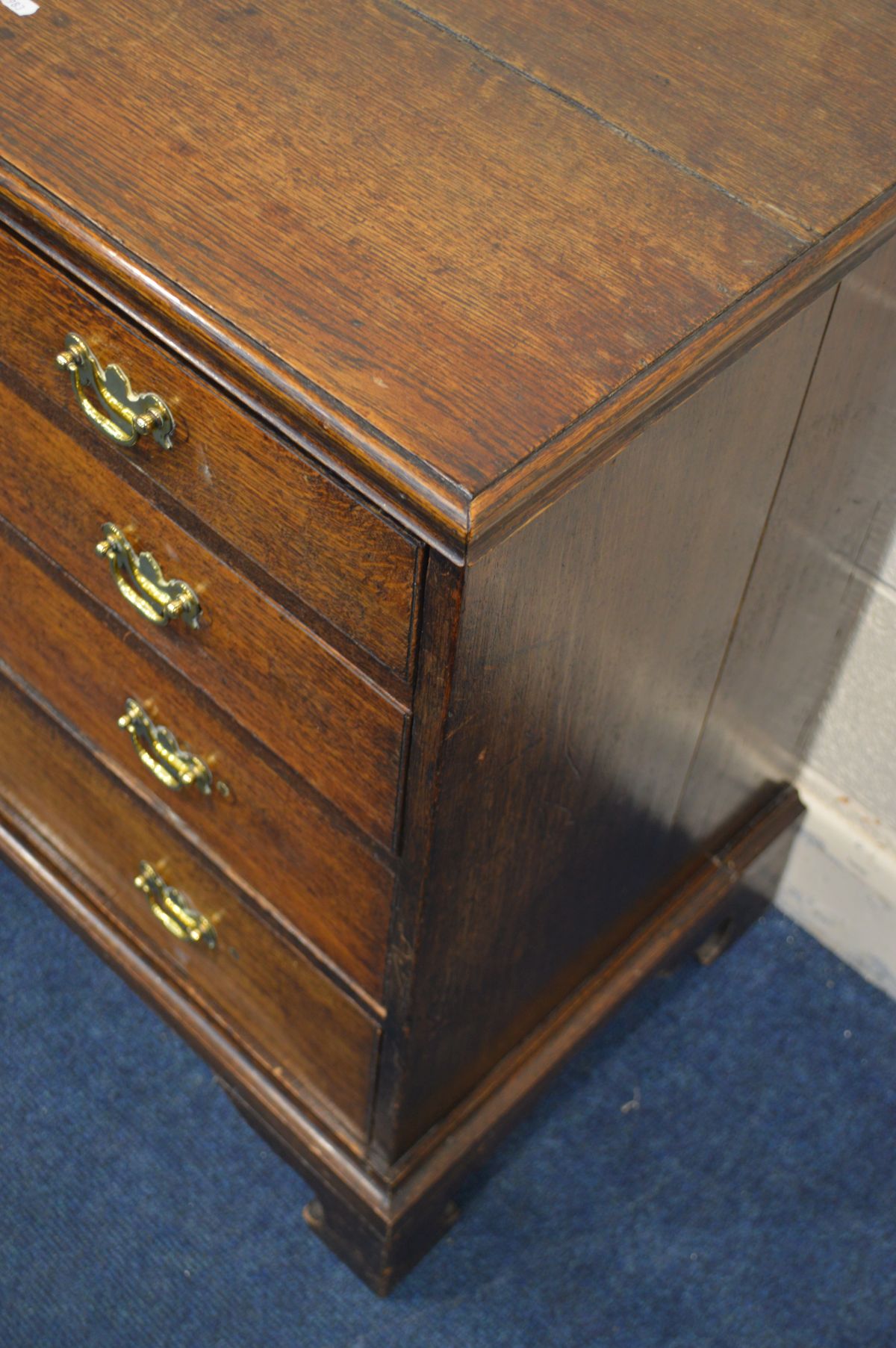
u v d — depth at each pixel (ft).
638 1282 3.58
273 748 2.54
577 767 2.68
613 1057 3.98
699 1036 4.04
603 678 2.52
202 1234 3.59
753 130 2.28
